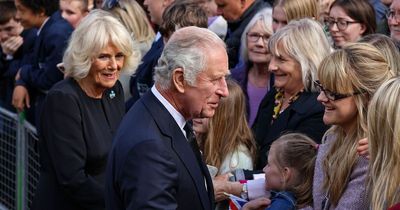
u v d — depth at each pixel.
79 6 8.36
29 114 8.07
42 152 5.29
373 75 4.20
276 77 5.38
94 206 5.15
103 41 5.17
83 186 5.11
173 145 4.02
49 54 7.61
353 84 4.21
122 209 4.05
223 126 5.45
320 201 4.40
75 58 5.18
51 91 5.19
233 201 5.04
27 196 7.62
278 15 6.30
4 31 8.99
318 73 4.33
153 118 4.04
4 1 9.12
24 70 7.96
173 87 4.04
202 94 4.01
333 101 4.26
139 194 3.84
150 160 3.90
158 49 6.58
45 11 8.55
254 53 6.35
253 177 5.21
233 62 7.02
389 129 3.78
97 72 5.22
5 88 9.12
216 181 5.20
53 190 5.25
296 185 4.74
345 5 6.22
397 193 3.76
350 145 4.26
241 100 5.49
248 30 6.43
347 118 4.26
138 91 6.68
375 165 3.84
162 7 7.23
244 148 5.48
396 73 4.48
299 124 5.23
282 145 4.80
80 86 5.26
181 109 4.09
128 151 3.94
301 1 6.27
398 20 5.95
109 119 5.32
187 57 3.97
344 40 6.28
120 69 5.33
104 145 5.21
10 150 8.12
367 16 6.25
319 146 4.64
